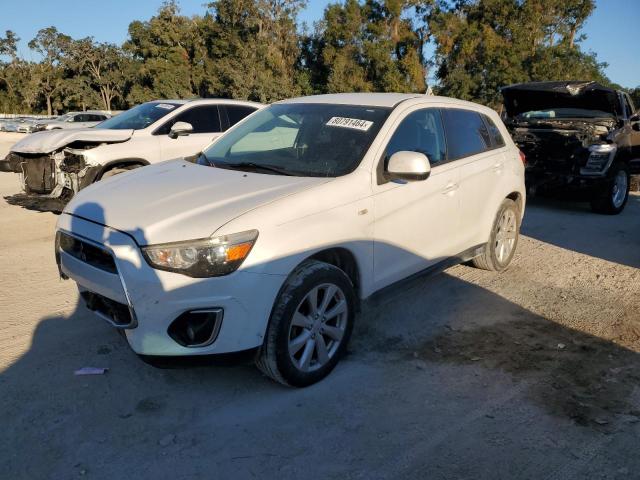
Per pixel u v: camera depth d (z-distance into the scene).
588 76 40.75
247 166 4.14
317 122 4.41
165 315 3.04
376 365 3.85
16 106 70.88
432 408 3.34
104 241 3.18
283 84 43.22
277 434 3.06
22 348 3.93
